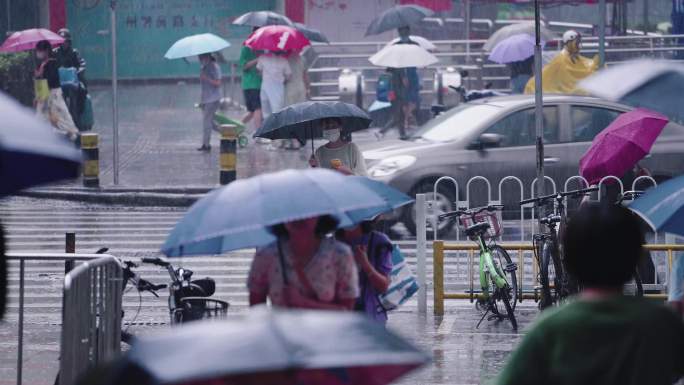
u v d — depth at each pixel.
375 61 70.62
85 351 20.61
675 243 37.03
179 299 25.47
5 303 18.05
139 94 101.12
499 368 27.75
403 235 48.53
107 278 22.23
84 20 106.62
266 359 9.24
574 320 12.20
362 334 9.86
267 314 10.00
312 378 10.23
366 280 21.64
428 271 41.88
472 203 48.19
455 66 86.56
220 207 16.64
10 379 27.02
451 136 49.06
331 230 18.05
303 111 29.48
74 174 13.27
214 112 70.75
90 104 74.00
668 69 15.79
